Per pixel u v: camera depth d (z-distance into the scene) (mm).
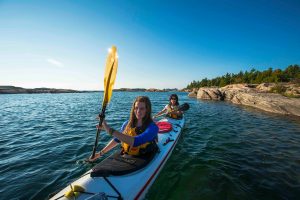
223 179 3580
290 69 47375
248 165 4207
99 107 17938
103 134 6746
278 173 3854
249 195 3107
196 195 3080
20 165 4094
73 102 26234
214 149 5227
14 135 6844
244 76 57875
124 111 14227
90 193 2291
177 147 5320
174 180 3521
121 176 2713
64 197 2229
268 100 14328
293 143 5887
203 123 9000
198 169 3973
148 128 2881
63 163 4184
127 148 3072
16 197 2955
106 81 3006
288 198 3051
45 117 11367
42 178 3520
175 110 7242
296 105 11797
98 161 4254
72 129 7727
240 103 19406
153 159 3398
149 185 3010
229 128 7953
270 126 8469
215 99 26516
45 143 5715
